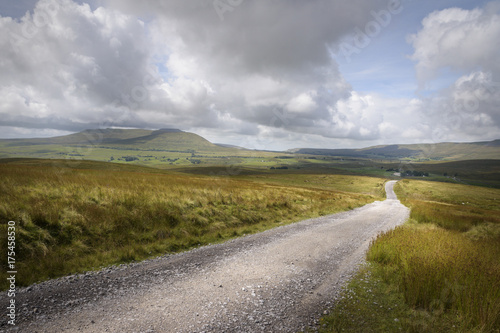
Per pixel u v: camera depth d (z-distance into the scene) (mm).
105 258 7750
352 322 4750
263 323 4664
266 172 159500
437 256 6844
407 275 6148
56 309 4871
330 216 20016
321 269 7723
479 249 8547
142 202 12398
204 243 10422
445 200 62438
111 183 16625
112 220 9859
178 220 12039
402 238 9648
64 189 12391
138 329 4348
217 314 4934
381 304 5512
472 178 194375
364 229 15109
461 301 5121
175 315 4848
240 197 19031
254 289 6129
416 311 5176
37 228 7961
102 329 4316
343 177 118875
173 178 31141
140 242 9445
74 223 8820
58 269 6641
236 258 8492
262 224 14930
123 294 5637
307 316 4965
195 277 6758
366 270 7684
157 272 7016
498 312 4480
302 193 32031
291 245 10445
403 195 70688
